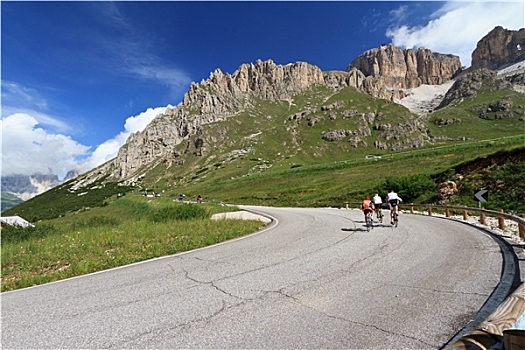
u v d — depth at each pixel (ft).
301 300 15.44
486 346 6.71
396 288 16.90
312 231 43.78
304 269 21.67
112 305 15.84
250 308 14.60
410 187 108.68
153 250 32.40
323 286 17.65
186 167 613.52
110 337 12.12
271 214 89.51
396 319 12.94
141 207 165.48
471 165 97.96
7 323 14.01
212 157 611.06
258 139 649.61
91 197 504.84
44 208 467.52
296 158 525.75
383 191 122.31
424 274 19.45
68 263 30.12
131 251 33.47
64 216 277.03
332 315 13.51
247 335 11.84
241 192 264.31
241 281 19.21
